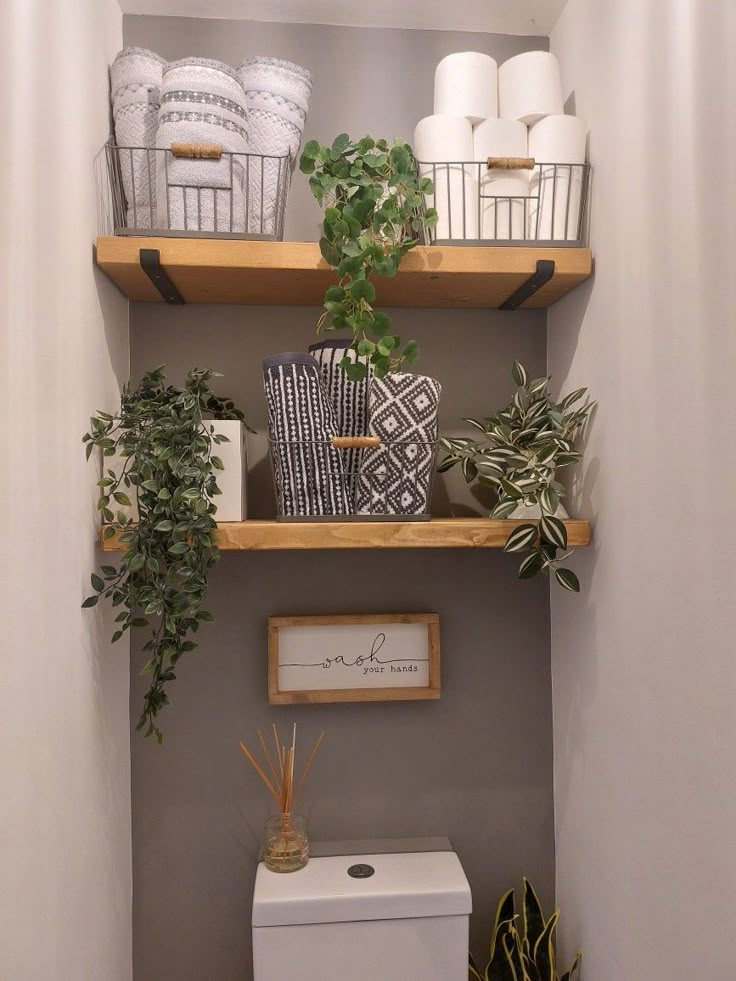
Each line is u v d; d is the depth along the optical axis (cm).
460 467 150
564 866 144
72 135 109
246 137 128
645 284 108
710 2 91
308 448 125
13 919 83
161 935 144
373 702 149
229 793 145
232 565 147
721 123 89
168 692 145
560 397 145
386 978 127
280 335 147
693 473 95
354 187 120
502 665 151
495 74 136
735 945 86
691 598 96
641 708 110
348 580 148
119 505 127
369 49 151
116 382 135
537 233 130
